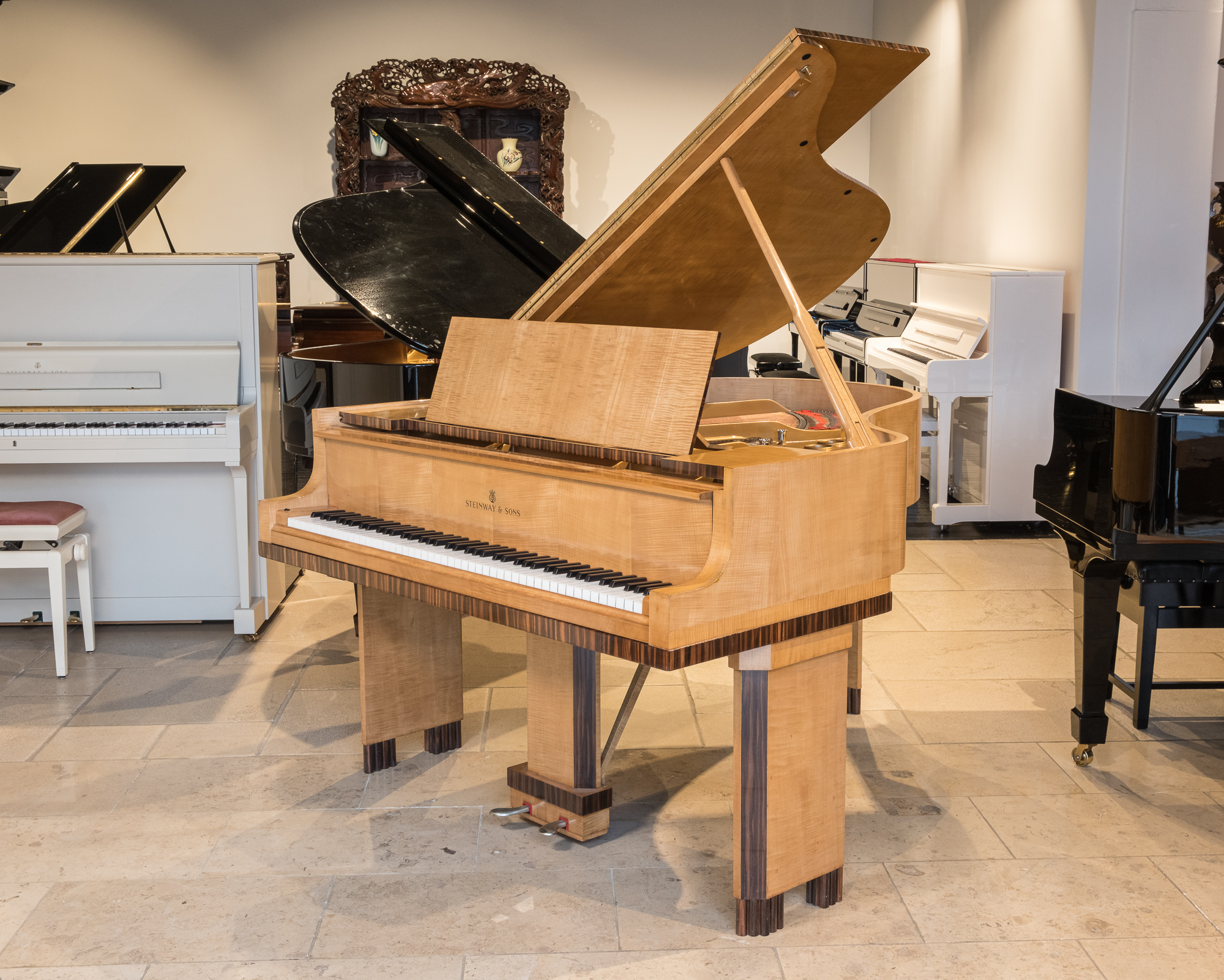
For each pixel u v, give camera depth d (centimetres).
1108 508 287
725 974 215
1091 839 270
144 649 412
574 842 270
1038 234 612
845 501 222
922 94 800
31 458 382
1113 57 544
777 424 306
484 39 906
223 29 890
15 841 270
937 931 230
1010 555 545
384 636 304
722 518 204
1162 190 554
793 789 226
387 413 304
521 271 443
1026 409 577
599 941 227
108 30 881
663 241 263
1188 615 319
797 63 212
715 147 235
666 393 223
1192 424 270
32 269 405
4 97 884
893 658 403
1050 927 231
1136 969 217
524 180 912
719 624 202
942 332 611
